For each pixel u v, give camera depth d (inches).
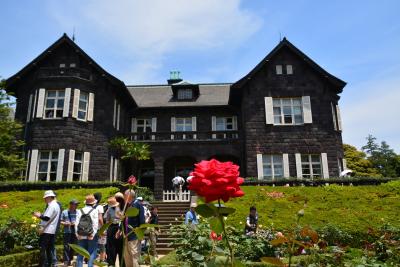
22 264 332.2
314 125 876.6
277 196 662.5
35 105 840.9
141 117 1083.3
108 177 860.6
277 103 903.7
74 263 371.9
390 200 620.7
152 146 952.9
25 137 847.7
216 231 82.1
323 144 864.9
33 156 804.0
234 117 1066.1
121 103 1008.9
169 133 970.7
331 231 379.9
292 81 909.2
